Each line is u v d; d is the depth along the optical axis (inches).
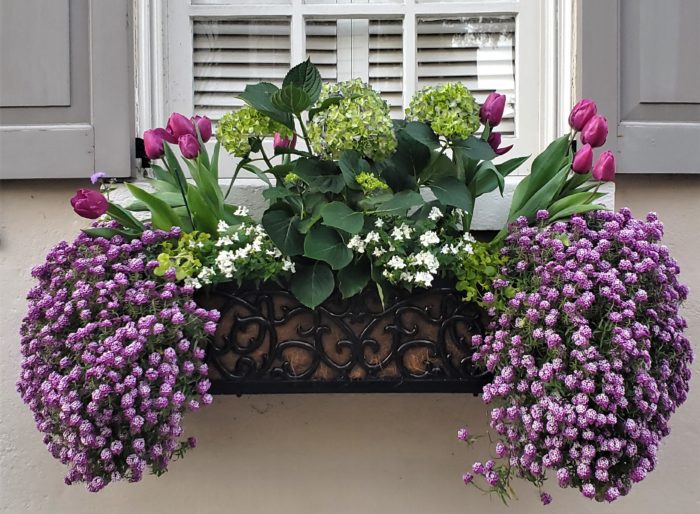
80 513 44.4
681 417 44.6
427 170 40.3
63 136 43.5
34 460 44.4
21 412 44.6
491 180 40.8
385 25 50.9
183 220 40.3
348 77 50.9
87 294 34.0
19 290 45.0
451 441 44.4
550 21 47.8
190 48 49.8
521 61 49.4
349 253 36.0
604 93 43.8
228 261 35.6
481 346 36.1
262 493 44.4
